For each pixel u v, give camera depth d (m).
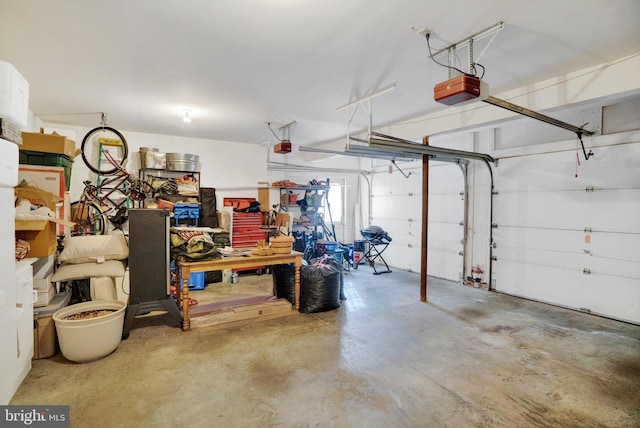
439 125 4.20
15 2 1.92
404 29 2.24
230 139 6.19
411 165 6.56
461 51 2.56
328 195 7.42
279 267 4.41
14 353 2.16
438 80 3.18
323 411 2.07
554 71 2.96
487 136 5.16
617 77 2.71
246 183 6.58
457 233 5.64
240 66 2.87
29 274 2.46
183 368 2.59
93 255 3.09
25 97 2.19
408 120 4.64
